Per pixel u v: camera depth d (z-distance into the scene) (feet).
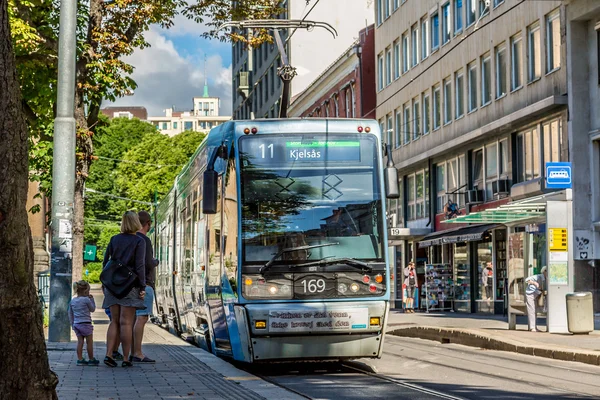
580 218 96.58
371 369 49.29
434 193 144.87
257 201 47.67
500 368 50.31
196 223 62.03
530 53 109.70
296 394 33.58
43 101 78.54
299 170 48.37
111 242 44.32
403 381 42.80
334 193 48.24
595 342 63.72
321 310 46.34
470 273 128.77
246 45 92.43
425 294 142.51
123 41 80.18
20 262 19.97
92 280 307.17
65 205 59.11
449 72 137.08
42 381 20.51
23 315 20.15
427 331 80.18
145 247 44.80
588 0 94.73
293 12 230.07
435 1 142.92
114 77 78.69
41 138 81.30
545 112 104.06
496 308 119.14
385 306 47.19
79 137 78.33
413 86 153.69
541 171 105.91
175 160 277.85
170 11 82.43
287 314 46.09
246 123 48.91
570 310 71.97
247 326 46.09
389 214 169.58
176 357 50.42
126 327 44.21
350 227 47.85
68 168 59.16
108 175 302.25
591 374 46.98
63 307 59.26
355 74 179.83
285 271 46.73
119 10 79.92
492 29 120.67
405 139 158.81
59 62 59.00
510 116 110.63
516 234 79.15
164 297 91.15
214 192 48.83
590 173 97.09
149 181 273.33
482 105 124.47
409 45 155.43
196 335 62.49
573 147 97.40
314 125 49.01
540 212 81.76
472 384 41.63
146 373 41.39
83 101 79.20
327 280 46.96
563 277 74.38
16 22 72.33
